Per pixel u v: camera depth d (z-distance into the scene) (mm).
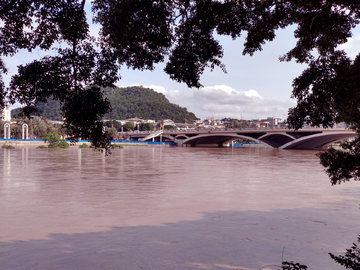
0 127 133875
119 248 9789
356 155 7301
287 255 9367
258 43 7453
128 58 7852
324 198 18188
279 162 46562
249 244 10258
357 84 6203
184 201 16984
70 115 7000
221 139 151125
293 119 7297
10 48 7574
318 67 6922
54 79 6918
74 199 17281
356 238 10969
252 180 25844
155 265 8539
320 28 6785
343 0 5801
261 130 106625
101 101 7141
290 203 16734
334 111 6930
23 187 21281
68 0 7195
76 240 10500
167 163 43062
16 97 7004
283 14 6738
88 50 7410
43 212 14297
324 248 9953
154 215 13906
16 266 8398
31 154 60125
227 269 8336
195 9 7055
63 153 64438
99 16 7398
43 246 9906
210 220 13164
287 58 7562
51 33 7598
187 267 8430
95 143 7203
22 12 7305
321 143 106312
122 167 36250
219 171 32875
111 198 17625
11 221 12758
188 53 7449
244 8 7074
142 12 6871
